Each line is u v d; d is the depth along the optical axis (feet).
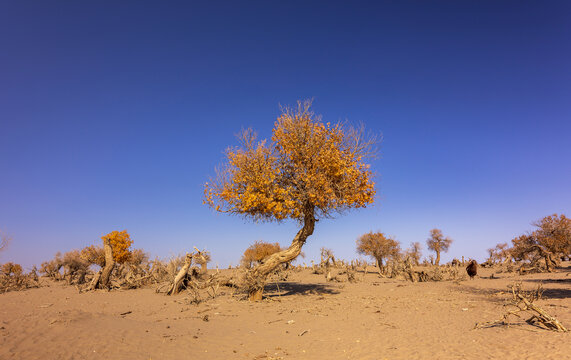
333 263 198.80
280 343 35.76
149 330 36.37
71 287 113.50
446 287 90.79
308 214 71.10
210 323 46.01
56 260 155.94
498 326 39.32
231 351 32.35
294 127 70.54
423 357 28.91
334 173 68.49
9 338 29.01
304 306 61.77
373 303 64.44
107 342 30.27
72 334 31.12
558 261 149.07
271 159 70.28
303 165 70.74
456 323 42.93
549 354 27.25
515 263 188.24
